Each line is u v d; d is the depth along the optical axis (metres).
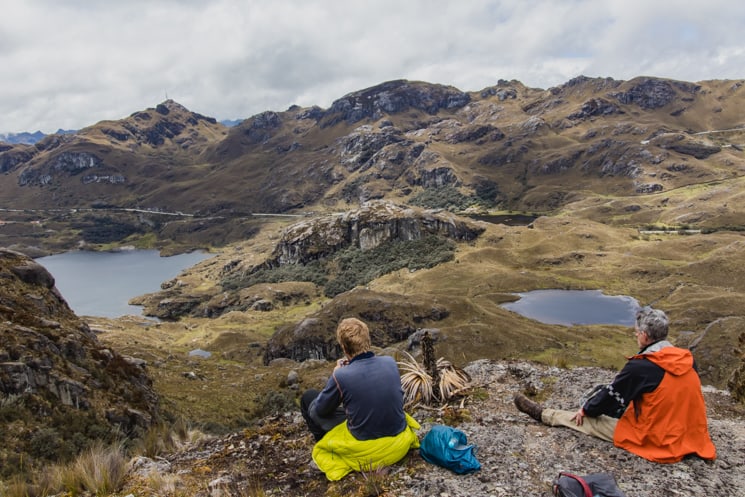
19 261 30.48
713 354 69.06
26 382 20.23
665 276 187.25
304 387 39.84
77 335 26.16
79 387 21.97
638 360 6.79
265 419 10.40
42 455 17.30
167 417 25.81
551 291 187.25
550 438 7.66
